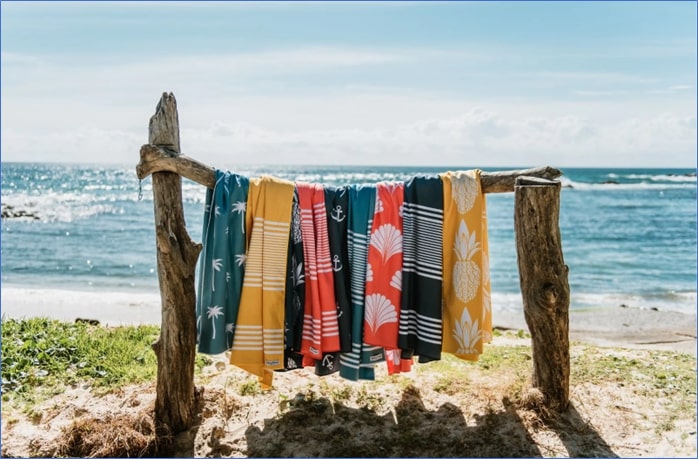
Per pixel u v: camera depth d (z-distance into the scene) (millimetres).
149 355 6184
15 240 25312
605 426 4844
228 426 4797
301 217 4684
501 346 7020
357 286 4805
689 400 5328
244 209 4598
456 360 6348
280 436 4652
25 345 6043
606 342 9414
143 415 4594
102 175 91688
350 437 4645
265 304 4566
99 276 17938
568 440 4613
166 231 4426
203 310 4602
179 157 4438
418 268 4824
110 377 5594
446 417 4934
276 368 4590
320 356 4676
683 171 111875
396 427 4797
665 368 6109
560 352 4895
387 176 91188
